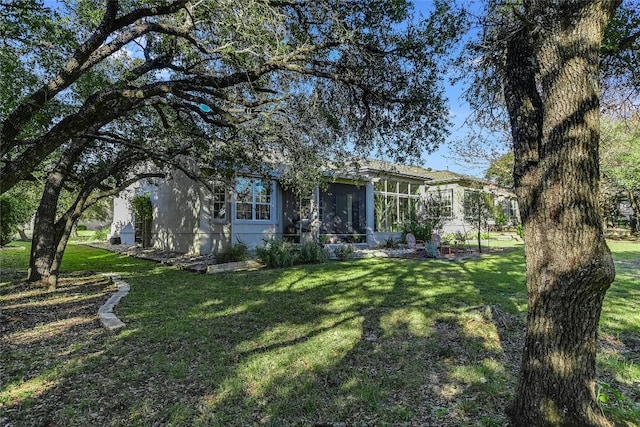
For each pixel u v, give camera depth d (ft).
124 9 16.93
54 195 27.32
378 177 56.59
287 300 21.24
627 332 15.17
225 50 16.02
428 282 26.22
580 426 7.57
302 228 53.06
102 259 46.34
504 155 48.34
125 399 10.09
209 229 44.98
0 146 14.65
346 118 22.38
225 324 16.65
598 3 7.97
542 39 8.57
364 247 54.19
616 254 42.75
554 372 7.85
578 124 7.78
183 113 27.73
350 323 16.56
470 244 61.87
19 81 15.74
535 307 8.31
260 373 11.51
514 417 8.55
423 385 10.73
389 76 19.51
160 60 19.90
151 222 60.39
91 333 15.60
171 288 25.29
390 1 17.03
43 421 9.12
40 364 12.42
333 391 10.41
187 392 10.45
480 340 14.17
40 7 14.37
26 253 52.31
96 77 21.95
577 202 7.72
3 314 18.37
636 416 8.73
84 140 28.04
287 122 22.67
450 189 79.51
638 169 50.85
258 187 46.78
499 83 15.51
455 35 16.21
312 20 17.90
